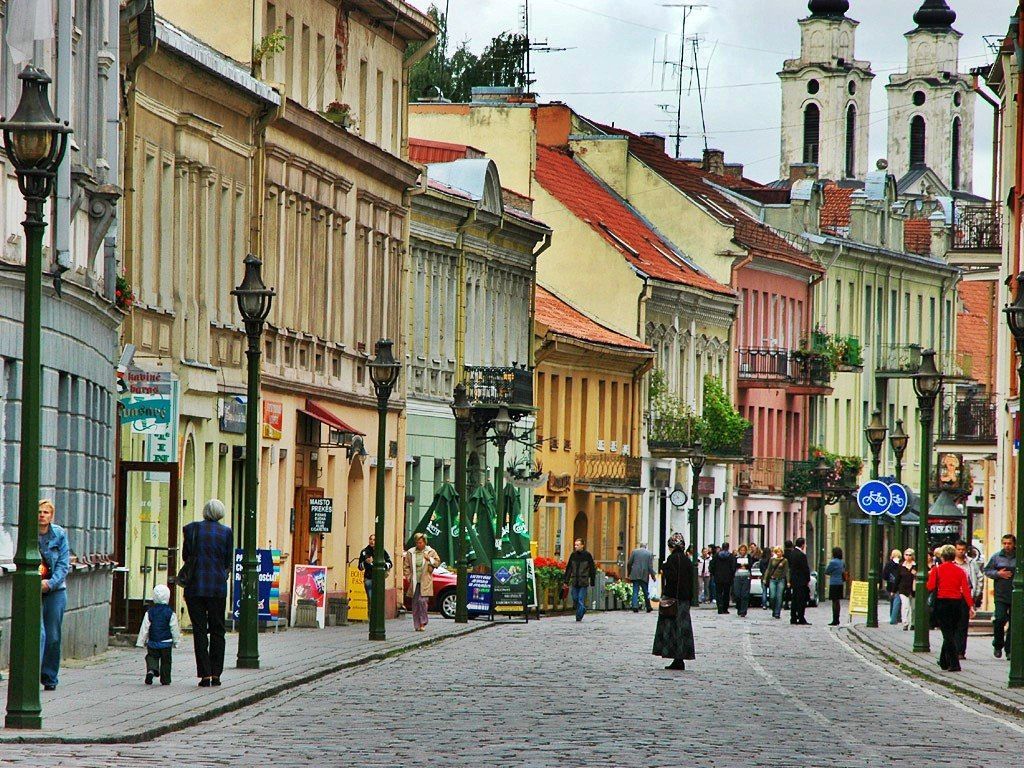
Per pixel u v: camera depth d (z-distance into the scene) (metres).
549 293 134.00
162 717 36.97
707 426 140.00
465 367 104.44
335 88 85.25
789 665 61.25
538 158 141.12
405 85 96.50
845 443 168.38
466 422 83.62
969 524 155.62
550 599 103.00
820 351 159.50
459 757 32.53
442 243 101.69
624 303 133.12
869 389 171.50
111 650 55.56
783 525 158.12
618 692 47.88
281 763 31.09
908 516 155.25
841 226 169.12
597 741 35.69
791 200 162.12
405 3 92.50
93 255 52.59
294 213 79.19
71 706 38.78
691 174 160.62
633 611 110.12
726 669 58.31
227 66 68.81
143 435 61.09
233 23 74.06
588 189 145.25
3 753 31.08
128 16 58.16
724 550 109.00
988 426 112.81
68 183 48.09
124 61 59.19
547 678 52.16
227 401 69.50
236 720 38.50
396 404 93.62
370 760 31.83
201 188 68.38
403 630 75.31
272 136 76.12
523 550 94.19
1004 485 93.75
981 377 199.00
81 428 51.66
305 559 79.56
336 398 83.75
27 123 33.41
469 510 93.00
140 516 60.59
